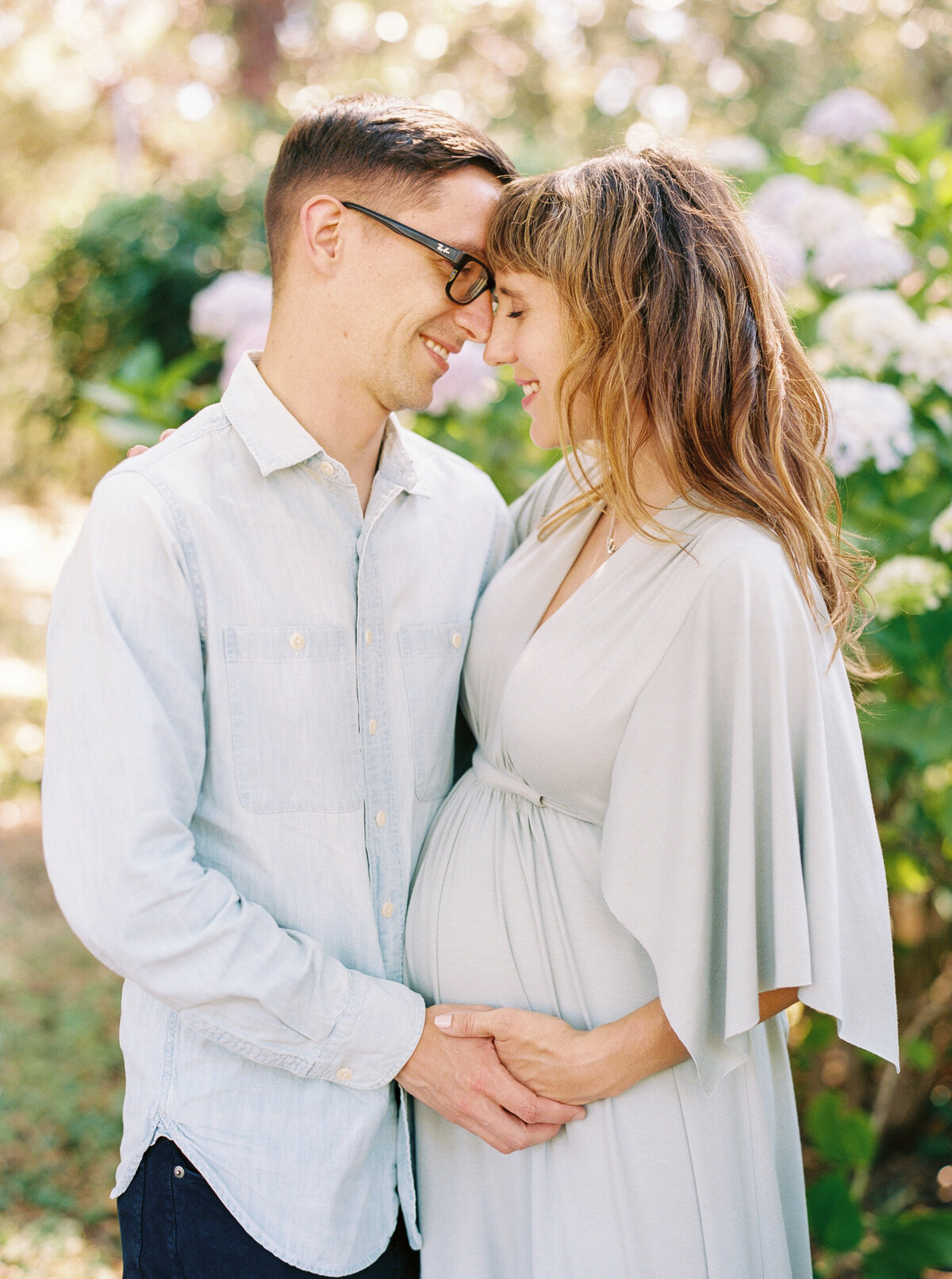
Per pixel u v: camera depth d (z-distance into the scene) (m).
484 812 1.56
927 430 2.38
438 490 1.67
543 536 1.63
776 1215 1.46
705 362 1.39
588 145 9.46
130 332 6.00
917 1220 2.37
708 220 1.43
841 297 2.57
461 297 1.46
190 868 1.31
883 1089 2.77
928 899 2.79
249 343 2.72
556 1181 1.45
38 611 7.65
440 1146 1.55
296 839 1.44
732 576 1.33
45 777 1.33
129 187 6.32
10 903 4.21
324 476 1.47
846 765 1.37
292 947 1.36
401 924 1.55
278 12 9.85
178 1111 1.37
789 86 9.52
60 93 12.21
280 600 1.43
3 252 11.50
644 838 1.36
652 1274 1.40
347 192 1.41
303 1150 1.40
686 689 1.35
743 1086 1.46
